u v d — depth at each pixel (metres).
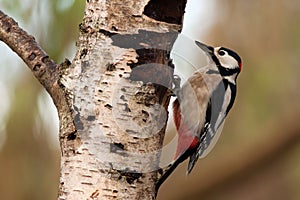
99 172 6.95
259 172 14.10
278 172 14.18
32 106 11.70
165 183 14.39
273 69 13.80
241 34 13.88
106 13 7.07
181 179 14.27
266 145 13.78
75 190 6.96
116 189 6.95
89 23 7.15
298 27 13.79
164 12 7.15
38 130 11.88
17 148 11.91
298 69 13.82
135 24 7.08
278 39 13.84
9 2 10.82
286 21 13.84
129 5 7.07
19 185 12.03
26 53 7.47
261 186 14.30
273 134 13.68
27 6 10.84
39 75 7.31
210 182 14.17
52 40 10.84
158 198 14.34
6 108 11.72
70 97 7.10
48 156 12.13
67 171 7.03
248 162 13.92
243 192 14.27
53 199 12.21
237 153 13.92
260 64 13.85
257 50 13.88
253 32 13.90
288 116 13.62
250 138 13.88
